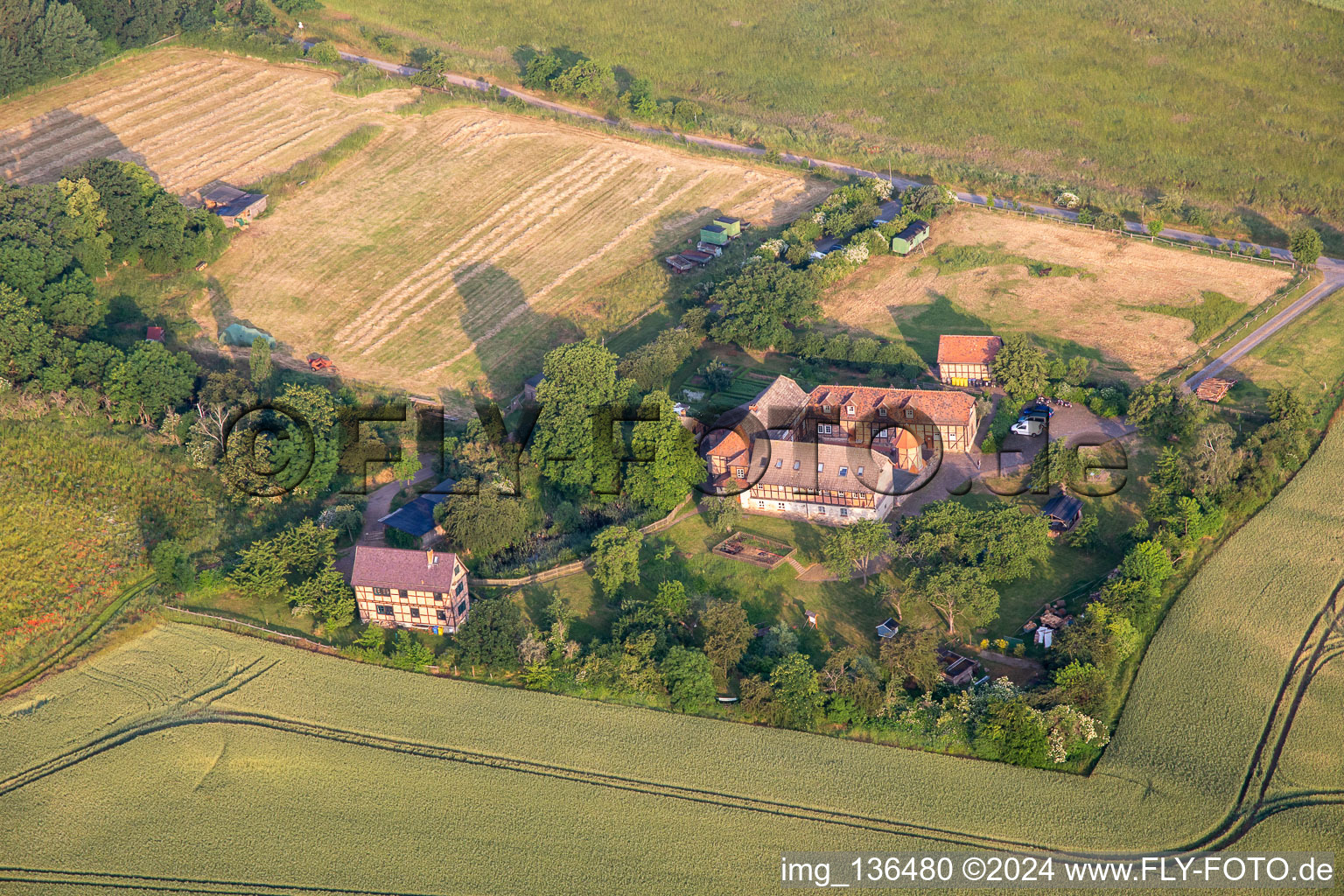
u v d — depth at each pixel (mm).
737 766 89438
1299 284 149875
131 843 83188
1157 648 98625
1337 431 124188
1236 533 111500
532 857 82625
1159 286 151125
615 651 96500
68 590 105625
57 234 142625
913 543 104875
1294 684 95250
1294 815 84812
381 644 99312
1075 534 109250
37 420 122562
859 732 92125
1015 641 99375
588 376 122125
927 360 138625
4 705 94562
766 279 144500
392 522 112562
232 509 116062
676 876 81438
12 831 83750
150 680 96750
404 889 80438
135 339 141250
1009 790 87438
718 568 108938
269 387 133125
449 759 89938
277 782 87688
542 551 111500
